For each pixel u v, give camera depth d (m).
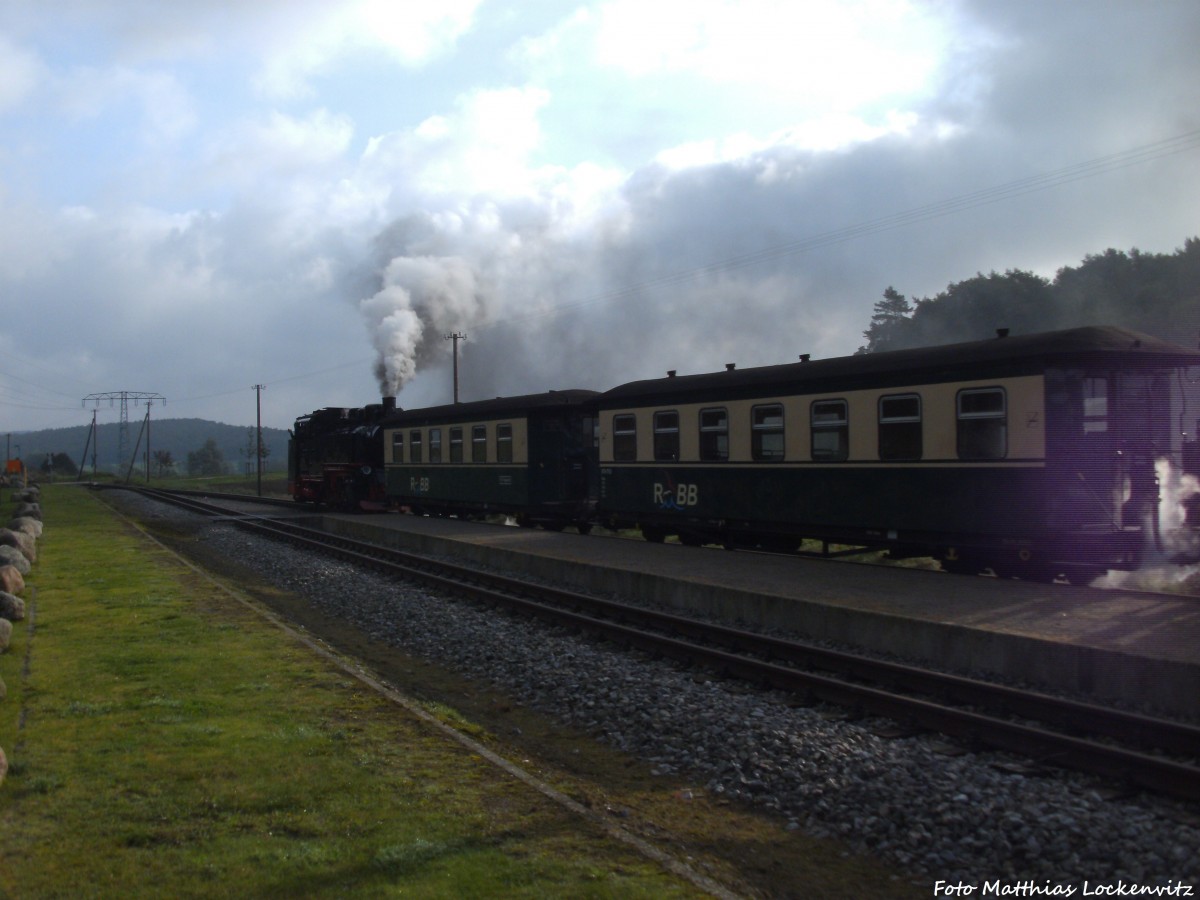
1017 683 9.49
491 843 5.21
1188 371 13.30
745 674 10.03
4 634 9.86
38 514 30.11
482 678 10.84
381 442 35.59
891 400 15.00
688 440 19.12
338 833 5.29
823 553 17.56
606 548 19.50
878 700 8.52
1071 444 12.81
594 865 4.97
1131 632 9.76
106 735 6.98
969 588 13.07
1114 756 6.75
